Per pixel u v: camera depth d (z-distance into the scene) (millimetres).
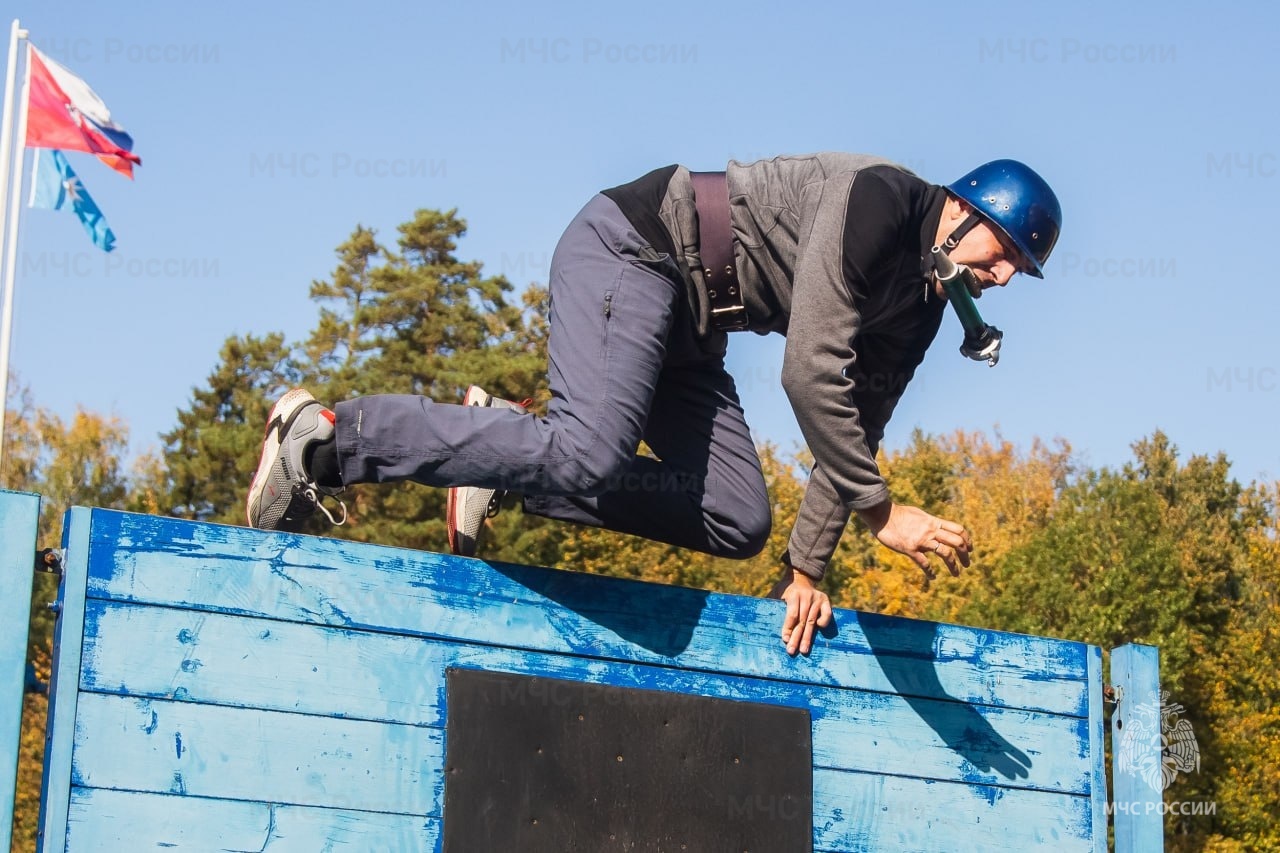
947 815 4418
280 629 3686
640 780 3975
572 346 4121
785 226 4219
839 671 4387
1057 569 30359
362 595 3805
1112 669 4930
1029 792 4566
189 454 36906
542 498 4438
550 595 4047
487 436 3986
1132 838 4730
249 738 3580
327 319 36062
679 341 4391
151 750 3473
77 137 19359
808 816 4180
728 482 4492
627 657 4098
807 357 4035
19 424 50281
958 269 4184
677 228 4246
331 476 4086
